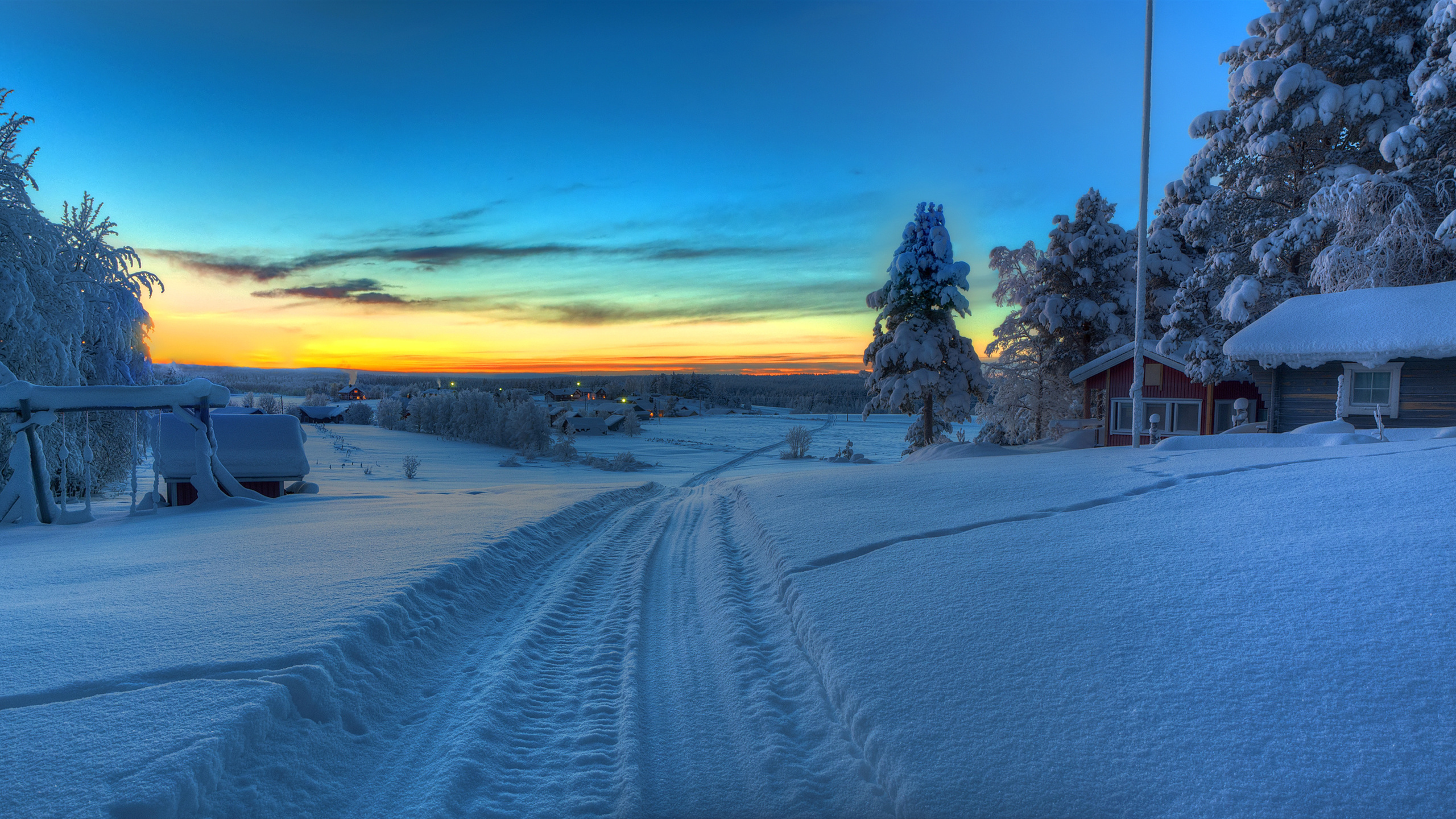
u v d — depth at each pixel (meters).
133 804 2.72
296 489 19.62
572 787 3.48
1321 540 5.32
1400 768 2.83
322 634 4.63
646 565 8.83
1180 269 30.28
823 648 4.76
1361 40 20.47
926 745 3.40
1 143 19.31
